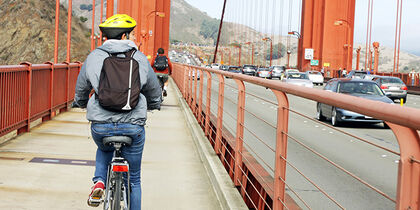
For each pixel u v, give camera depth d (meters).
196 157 8.34
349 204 5.59
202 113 11.70
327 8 92.12
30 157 7.67
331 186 6.49
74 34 99.31
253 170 5.24
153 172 7.08
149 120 13.34
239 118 6.00
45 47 91.56
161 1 81.62
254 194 5.42
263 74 63.19
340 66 91.75
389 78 28.91
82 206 5.25
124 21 3.93
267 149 9.36
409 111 2.08
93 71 3.74
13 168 6.86
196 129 10.94
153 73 3.91
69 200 5.45
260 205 5.00
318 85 51.88
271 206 4.76
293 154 8.97
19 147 8.47
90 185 6.14
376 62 58.97
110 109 3.65
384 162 8.31
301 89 3.45
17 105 9.47
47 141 9.16
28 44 92.12
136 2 72.94
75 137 9.75
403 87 28.27
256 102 21.91
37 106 11.08
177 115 14.93
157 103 4.18
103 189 3.83
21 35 92.81
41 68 11.27
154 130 11.45
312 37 96.31
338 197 5.92
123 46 3.85
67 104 14.48
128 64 3.72
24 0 95.69
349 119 14.05
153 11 75.25
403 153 2.16
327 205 5.54
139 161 3.98
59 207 5.18
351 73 47.91
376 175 7.20
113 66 3.70
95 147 8.77
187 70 17.89
